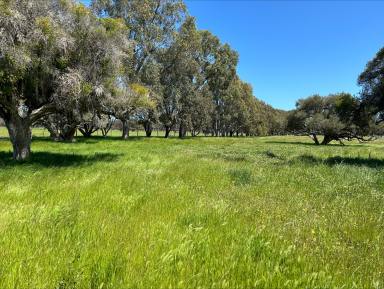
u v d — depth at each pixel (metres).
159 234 4.93
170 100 55.50
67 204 6.60
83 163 14.47
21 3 12.38
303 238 5.30
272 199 8.08
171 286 3.41
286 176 11.96
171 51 52.69
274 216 6.55
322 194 8.91
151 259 4.02
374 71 19.77
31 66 12.73
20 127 15.43
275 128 141.62
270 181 10.80
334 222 6.29
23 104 15.75
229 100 85.56
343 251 4.79
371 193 9.05
